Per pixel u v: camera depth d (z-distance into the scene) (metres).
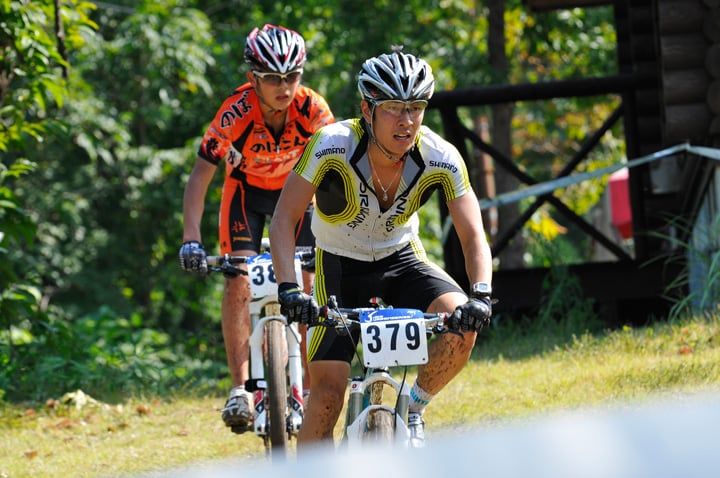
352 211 12.70
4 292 30.92
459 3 63.84
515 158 88.50
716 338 23.02
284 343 14.96
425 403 12.62
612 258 67.56
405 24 59.34
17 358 29.41
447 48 59.38
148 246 65.56
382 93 11.66
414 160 12.35
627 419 3.25
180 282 63.72
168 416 23.47
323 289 13.14
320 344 12.30
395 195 12.58
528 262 65.50
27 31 27.39
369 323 11.23
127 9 59.09
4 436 22.08
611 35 63.19
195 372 32.50
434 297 12.59
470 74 52.09
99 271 64.88
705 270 28.58
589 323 30.95
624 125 35.66
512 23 64.62
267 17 59.84
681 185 35.19
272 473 3.27
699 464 3.01
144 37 57.69
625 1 41.25
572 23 58.25
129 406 24.98
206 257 15.84
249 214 17.55
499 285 33.69
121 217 64.88
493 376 22.77
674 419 3.21
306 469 3.26
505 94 33.44
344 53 57.50
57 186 62.19
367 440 10.80
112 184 64.31
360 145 12.24
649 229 37.62
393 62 11.77
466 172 12.65
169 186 60.31
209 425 21.75
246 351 16.45
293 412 15.23
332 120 17.30
